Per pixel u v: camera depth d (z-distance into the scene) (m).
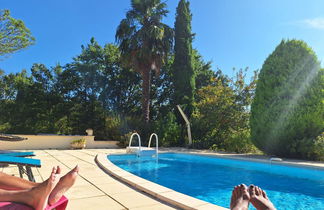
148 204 2.81
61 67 18.38
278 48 8.94
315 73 8.10
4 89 18.61
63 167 5.43
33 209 1.32
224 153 9.45
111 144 12.25
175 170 6.75
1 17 10.84
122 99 19.36
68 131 16.92
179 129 13.37
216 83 16.47
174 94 15.35
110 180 4.13
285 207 3.62
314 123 7.68
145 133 12.66
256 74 13.62
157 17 14.16
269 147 8.70
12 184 1.62
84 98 18.16
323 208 3.55
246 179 5.64
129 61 14.20
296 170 6.36
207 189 4.66
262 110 8.81
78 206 2.68
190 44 16.00
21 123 16.70
